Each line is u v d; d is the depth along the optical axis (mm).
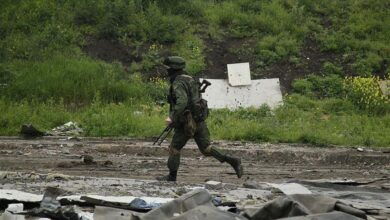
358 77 69750
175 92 33000
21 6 78375
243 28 78375
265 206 21422
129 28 75688
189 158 45281
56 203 24125
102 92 63594
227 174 40125
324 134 53969
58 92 62562
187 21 79188
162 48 73938
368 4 85812
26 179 31266
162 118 57688
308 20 81250
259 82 69500
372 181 38281
